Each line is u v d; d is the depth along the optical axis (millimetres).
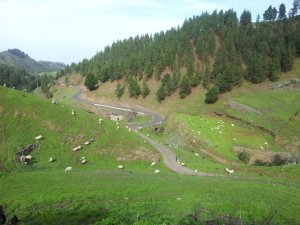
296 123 160125
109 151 90125
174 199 50062
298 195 61062
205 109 193625
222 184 65188
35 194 48719
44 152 81438
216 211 45250
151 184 60188
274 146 140625
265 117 165250
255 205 48844
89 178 63219
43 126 89312
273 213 46500
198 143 130750
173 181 65375
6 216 40438
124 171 79750
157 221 39344
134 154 91875
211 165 95812
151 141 110938
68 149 85562
